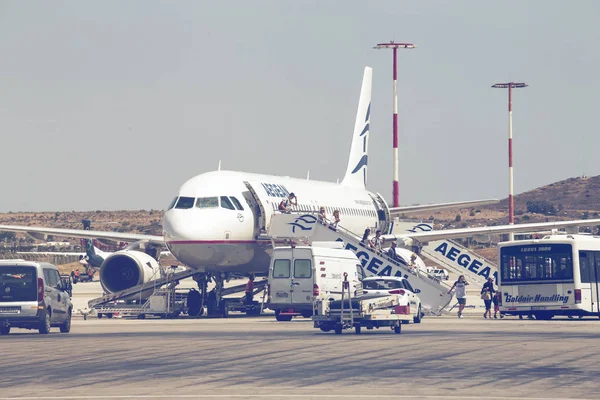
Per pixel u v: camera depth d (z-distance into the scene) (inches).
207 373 2657.5
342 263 5590.6
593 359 3002.0
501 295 5831.7
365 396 2207.2
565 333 4232.3
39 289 4264.3
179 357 3095.5
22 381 2508.6
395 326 4281.5
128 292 6063.0
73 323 5359.3
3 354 3243.1
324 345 3540.8
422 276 6264.8
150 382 2471.7
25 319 4232.3
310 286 5310.0
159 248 6624.0
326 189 7549.2
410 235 7263.8
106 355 3181.6
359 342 3681.1
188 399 2171.5
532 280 5723.4
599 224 6963.6
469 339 3838.6
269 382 2461.9
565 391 2289.6
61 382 2484.0
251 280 6476.4
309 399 2160.4
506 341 3720.5
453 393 2255.2
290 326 4904.0
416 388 2343.8
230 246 5807.1
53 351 3346.5
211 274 6235.2
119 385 2418.8
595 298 5748.0
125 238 6648.6
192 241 5659.5
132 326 4955.7
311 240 6284.5
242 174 6264.8
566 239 5684.1
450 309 6530.5
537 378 2534.5
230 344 3599.9
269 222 6131.9
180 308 6136.8
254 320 5654.5
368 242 6673.2
